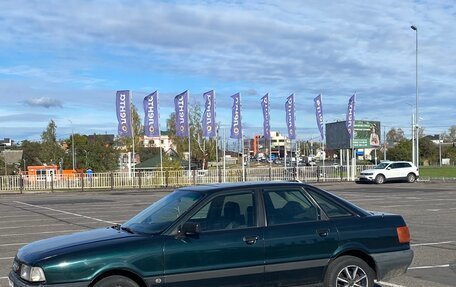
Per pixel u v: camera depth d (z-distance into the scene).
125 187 38.59
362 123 46.38
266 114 44.25
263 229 6.31
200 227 6.09
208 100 40.91
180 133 40.06
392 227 6.84
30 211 21.03
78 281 5.55
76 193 34.66
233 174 41.72
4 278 8.60
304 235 6.41
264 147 103.00
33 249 6.03
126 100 39.75
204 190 6.54
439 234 13.17
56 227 15.37
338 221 6.66
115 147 72.12
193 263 5.93
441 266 9.23
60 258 5.59
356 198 25.45
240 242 6.14
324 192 6.88
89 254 5.65
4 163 84.75
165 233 6.00
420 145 110.50
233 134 41.94
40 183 37.62
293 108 43.56
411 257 6.90
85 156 69.81
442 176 51.41
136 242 5.84
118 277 5.70
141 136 67.00
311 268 6.39
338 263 6.52
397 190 32.06
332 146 48.62
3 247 11.86
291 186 6.75
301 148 129.75
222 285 6.04
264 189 6.59
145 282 5.77
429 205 21.45
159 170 41.75
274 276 6.25
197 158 60.28
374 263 6.69
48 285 5.49
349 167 45.41
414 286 7.79
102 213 19.58
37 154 94.69
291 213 6.55
